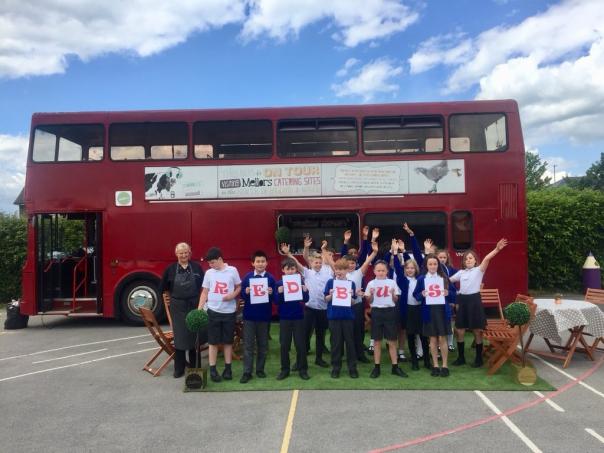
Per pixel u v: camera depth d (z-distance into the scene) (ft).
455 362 24.21
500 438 15.58
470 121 34.37
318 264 24.73
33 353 29.01
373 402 19.08
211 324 21.97
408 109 34.60
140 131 35.63
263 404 19.08
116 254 35.35
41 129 35.94
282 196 34.65
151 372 24.07
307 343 25.57
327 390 20.66
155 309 35.78
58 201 35.47
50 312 35.53
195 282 22.80
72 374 24.17
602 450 14.62
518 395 19.77
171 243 35.06
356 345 25.07
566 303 25.11
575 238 48.19
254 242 34.65
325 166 34.60
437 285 22.44
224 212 34.86
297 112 34.99
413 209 34.01
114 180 35.42
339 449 14.94
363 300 25.91
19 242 50.65
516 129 34.19
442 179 34.09
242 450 15.01
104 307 35.53
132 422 17.56
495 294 31.24
